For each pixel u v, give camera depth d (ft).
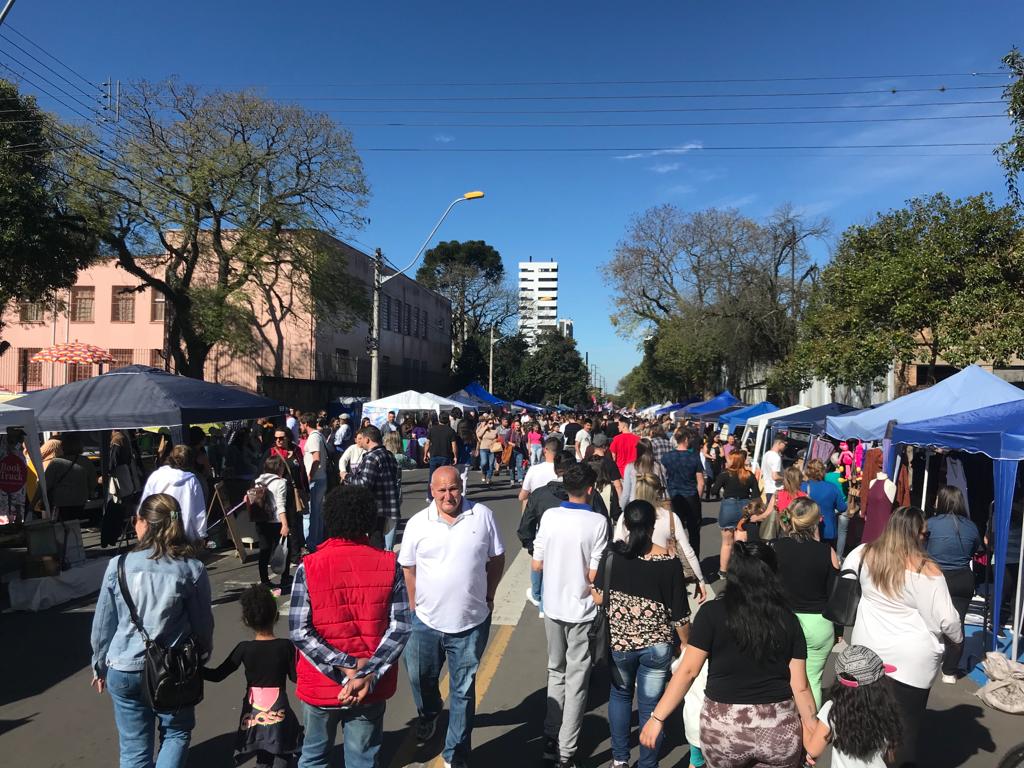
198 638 12.49
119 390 37.14
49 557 26.99
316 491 34.65
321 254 92.89
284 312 106.22
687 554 16.46
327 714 11.03
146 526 12.48
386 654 10.87
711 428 99.86
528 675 19.65
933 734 16.43
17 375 113.19
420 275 262.06
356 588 11.10
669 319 133.80
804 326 83.51
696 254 120.26
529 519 22.31
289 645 13.80
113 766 14.56
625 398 383.86
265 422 57.06
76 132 71.31
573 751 14.19
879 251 62.34
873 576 13.74
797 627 10.18
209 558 35.12
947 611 13.10
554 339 276.21
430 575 13.84
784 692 10.04
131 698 11.97
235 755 13.38
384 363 151.74
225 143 83.66
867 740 9.95
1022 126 42.52
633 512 13.57
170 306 109.60
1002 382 30.48
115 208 75.56
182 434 36.35
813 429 55.72
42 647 22.18
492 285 233.96
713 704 10.15
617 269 141.38
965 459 35.06
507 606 26.45
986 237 54.03
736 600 10.18
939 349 54.29
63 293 113.29
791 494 25.12
